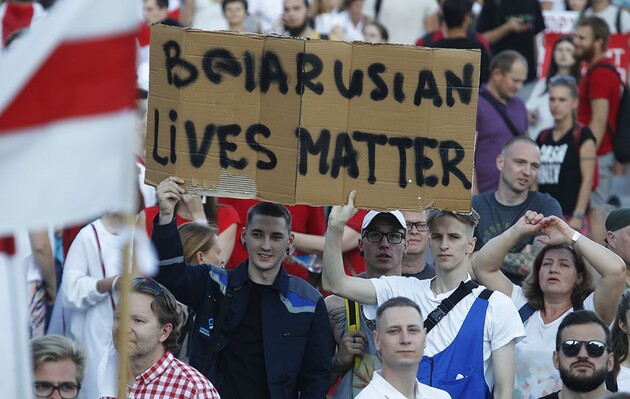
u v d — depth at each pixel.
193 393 25.44
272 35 25.53
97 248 31.33
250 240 27.08
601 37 46.47
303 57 25.36
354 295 27.33
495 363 26.73
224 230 33.81
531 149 33.94
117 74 17.23
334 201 25.64
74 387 24.14
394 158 25.61
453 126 25.64
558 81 42.59
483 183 41.69
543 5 56.66
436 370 26.56
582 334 26.25
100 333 31.09
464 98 25.62
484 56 45.84
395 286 27.45
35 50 17.16
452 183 25.67
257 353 27.09
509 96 42.09
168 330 25.64
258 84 25.56
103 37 17.20
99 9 17.19
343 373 28.00
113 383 26.34
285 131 25.45
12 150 17.14
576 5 54.16
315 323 27.33
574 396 26.52
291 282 27.58
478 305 26.88
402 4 55.16
